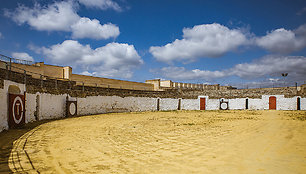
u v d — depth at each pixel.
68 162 6.35
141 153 7.42
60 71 29.69
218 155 6.72
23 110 14.17
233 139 9.44
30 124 14.80
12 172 5.30
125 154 7.31
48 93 18.88
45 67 27.42
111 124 16.44
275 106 34.75
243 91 39.81
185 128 13.88
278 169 5.12
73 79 30.67
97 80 34.72
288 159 5.96
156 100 37.78
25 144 8.50
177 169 5.54
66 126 14.59
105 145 8.78
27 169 5.59
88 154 7.31
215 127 14.11
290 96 33.69
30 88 15.79
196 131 12.37
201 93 42.91
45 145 8.48
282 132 11.08
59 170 5.61
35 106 16.75
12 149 7.62
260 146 7.79
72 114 22.88
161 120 19.81
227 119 20.20
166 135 11.15
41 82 17.81
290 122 16.12
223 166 5.57
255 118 20.62
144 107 35.88
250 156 6.43
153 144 8.91
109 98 29.95
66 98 22.20
